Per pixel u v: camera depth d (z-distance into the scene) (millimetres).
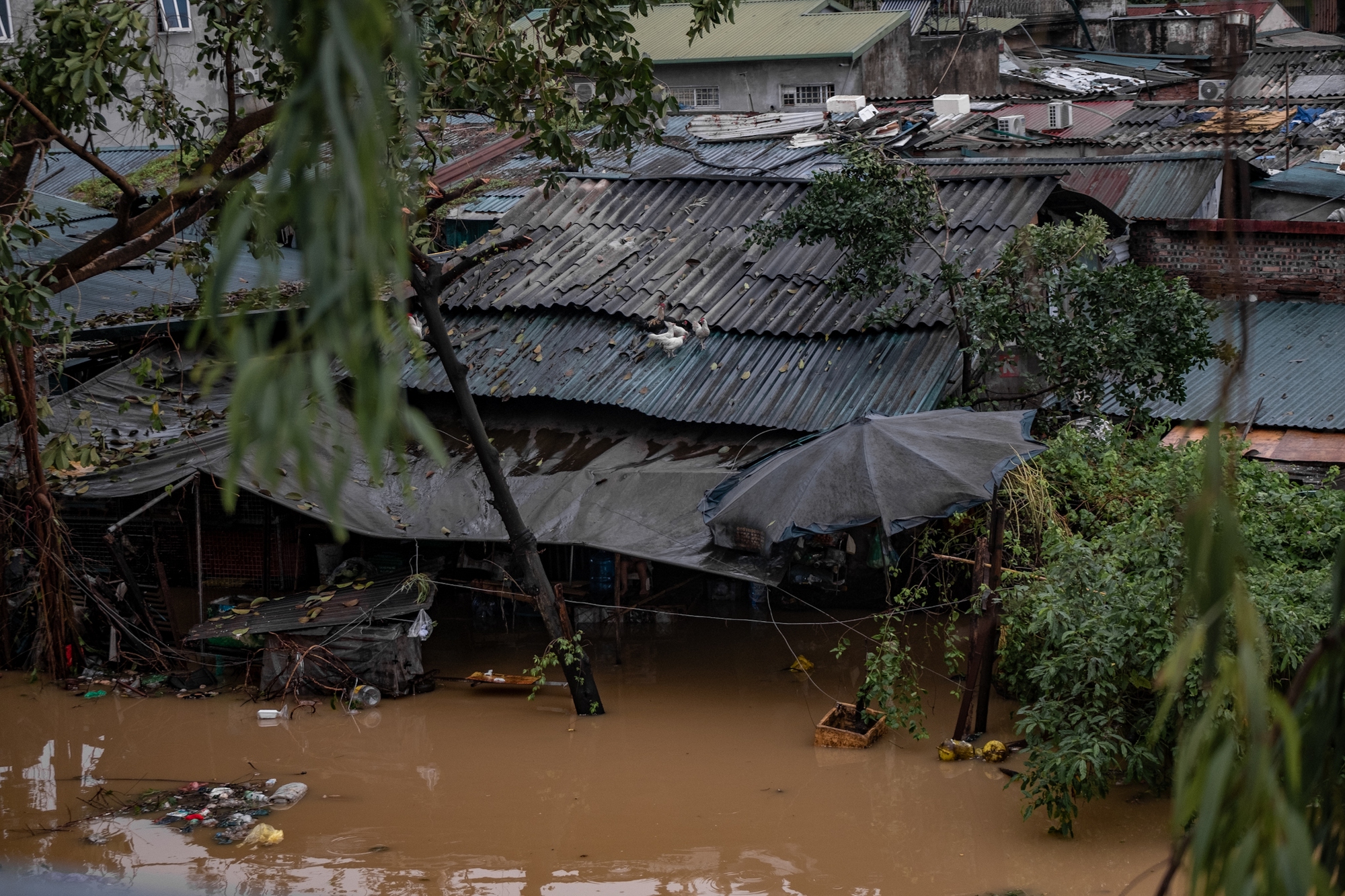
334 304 1825
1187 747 2307
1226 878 2193
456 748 12047
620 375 14914
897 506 11562
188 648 14617
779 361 14508
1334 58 29875
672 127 24000
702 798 10703
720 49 29438
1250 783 2203
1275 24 37906
